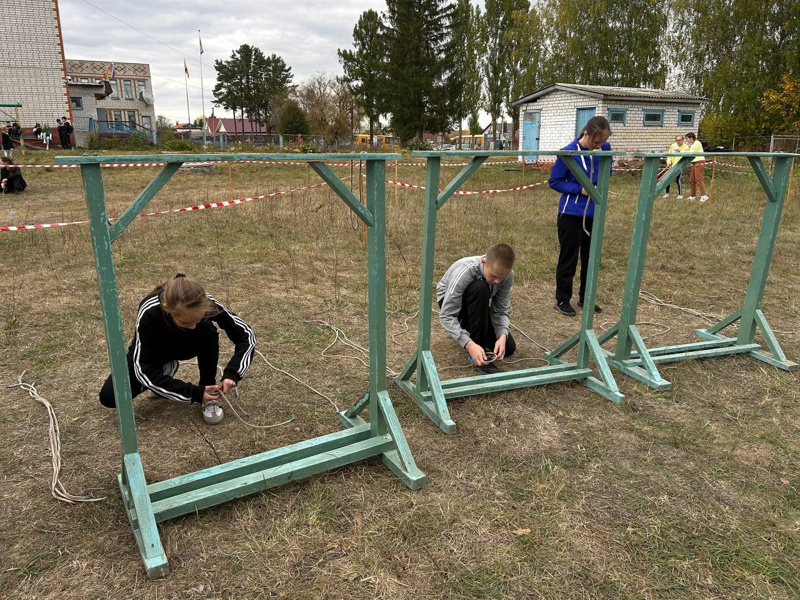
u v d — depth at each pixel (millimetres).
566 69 29938
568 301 5074
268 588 1968
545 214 9867
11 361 3684
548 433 3023
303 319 4633
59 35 24625
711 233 8469
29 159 18156
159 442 2826
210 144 35906
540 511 2395
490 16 39906
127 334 4145
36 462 2635
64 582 1963
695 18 30281
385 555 2129
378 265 2502
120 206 9617
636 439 2979
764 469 2729
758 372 3838
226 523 2275
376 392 2695
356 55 45656
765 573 2082
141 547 2068
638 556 2156
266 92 61500
